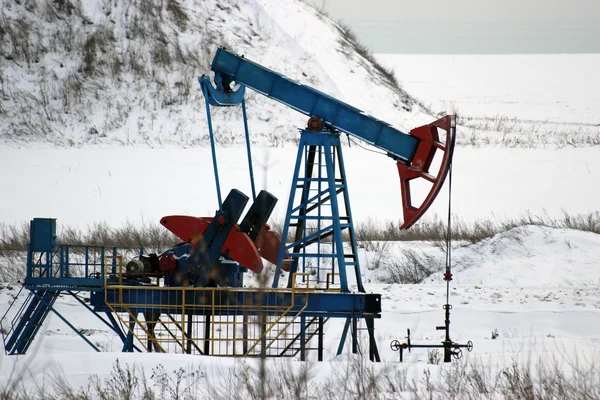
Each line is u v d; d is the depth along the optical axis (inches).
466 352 2159.2
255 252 2124.8
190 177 5447.8
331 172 2240.4
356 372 1764.3
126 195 5027.1
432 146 2290.8
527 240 3479.3
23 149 6161.4
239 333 2352.4
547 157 6343.5
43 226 2139.5
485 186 5403.5
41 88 6899.6
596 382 1704.0
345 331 2198.6
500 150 6628.9
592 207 4901.6
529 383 1633.9
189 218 2159.2
